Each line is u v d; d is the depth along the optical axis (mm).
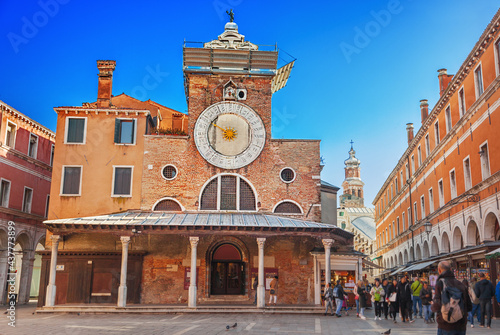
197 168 31516
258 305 26969
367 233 88625
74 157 31297
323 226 27734
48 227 27344
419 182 43781
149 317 24188
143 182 31125
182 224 27109
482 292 19203
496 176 24609
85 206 30688
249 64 33031
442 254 34625
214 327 19469
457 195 32094
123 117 32000
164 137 31781
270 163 31875
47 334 16922
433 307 9398
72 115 31828
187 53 32562
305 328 19438
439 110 36562
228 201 31359
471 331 17797
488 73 26312
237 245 31109
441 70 39000
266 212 31047
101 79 34062
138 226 27156
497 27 24750
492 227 26562
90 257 29688
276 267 30641
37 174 39344
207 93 32656
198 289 30062
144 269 30172
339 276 31656
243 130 32281
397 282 23969
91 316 24734
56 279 29469
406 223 50281
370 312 29406
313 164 31953
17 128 36719
